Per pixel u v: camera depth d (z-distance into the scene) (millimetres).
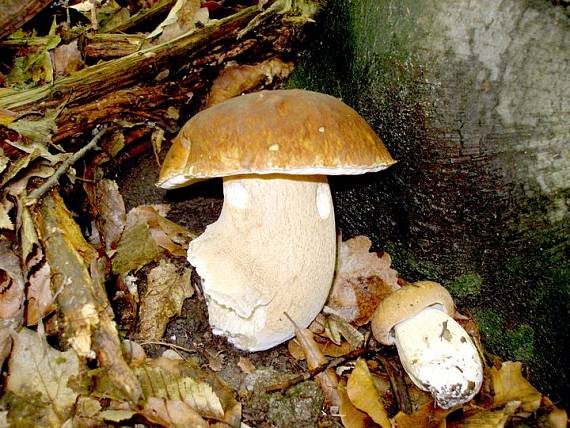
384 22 282
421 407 272
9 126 276
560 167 257
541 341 286
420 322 277
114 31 404
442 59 261
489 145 267
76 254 250
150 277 308
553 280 276
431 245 305
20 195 261
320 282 272
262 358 293
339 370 291
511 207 275
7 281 243
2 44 352
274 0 334
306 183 268
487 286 301
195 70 341
